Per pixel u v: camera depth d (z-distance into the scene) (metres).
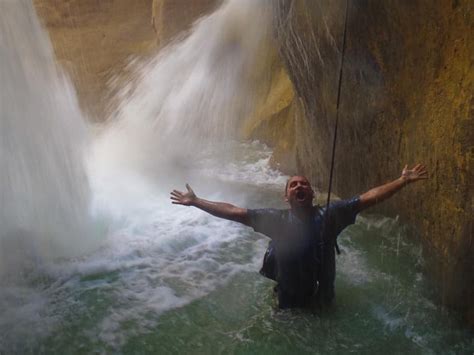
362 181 7.08
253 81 14.84
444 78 4.91
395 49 5.74
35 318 4.83
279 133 12.82
